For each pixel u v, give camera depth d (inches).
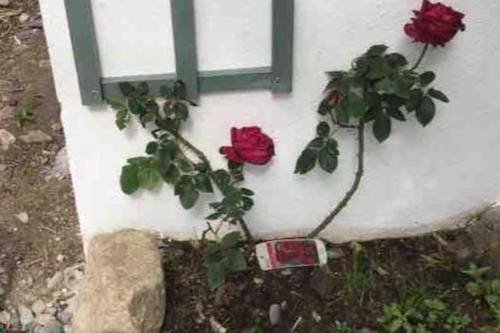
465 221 52.5
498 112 47.8
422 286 48.4
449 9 41.4
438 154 49.1
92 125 45.3
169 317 47.4
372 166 48.9
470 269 48.8
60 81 43.6
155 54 43.5
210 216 46.3
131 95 43.6
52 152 61.1
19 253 53.1
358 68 43.2
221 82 44.3
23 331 48.6
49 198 57.2
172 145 45.7
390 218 51.4
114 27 42.4
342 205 49.3
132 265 46.1
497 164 50.1
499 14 44.2
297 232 51.4
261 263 49.5
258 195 49.4
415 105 44.0
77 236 54.2
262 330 46.7
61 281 51.2
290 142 47.4
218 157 47.5
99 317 43.8
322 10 42.9
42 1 41.0
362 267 50.1
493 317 47.1
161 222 49.9
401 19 43.7
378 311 47.4
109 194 48.3
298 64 44.5
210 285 46.5
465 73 46.2
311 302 47.9
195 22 42.7
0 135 62.2
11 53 71.0
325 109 45.2
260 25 43.1
